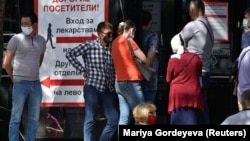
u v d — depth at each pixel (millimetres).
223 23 21641
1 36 17203
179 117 17672
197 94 17672
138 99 19125
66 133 20891
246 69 18391
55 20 20500
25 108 20781
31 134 19609
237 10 21578
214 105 21891
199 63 17750
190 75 17656
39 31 20516
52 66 20609
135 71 19047
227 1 21609
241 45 20656
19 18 20688
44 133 20891
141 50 20062
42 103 20750
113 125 19594
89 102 19281
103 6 20453
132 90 19109
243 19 21266
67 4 20453
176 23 21641
